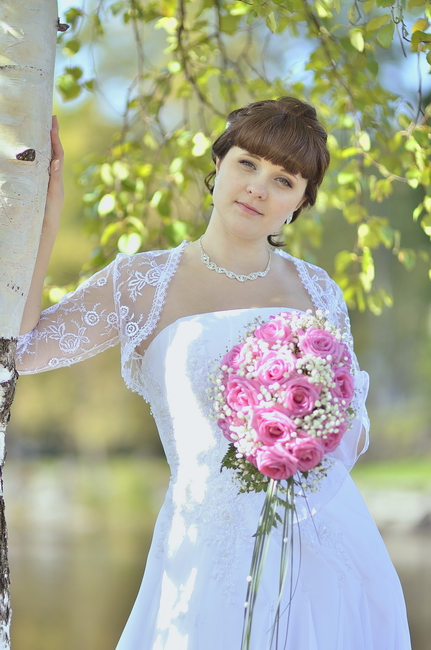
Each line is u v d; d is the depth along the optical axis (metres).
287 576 2.31
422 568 9.78
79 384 20.81
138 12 4.25
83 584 8.77
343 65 4.05
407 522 14.48
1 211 2.02
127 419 21.78
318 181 2.58
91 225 4.64
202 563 2.33
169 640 2.32
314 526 2.39
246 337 2.27
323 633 2.29
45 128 2.10
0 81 2.04
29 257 2.08
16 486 21.39
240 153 2.45
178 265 2.61
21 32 2.05
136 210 4.46
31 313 2.36
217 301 2.58
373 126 4.12
